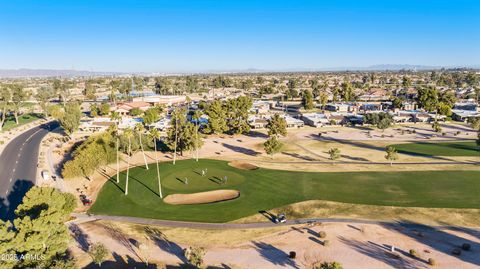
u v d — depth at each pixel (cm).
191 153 13338
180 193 8975
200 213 7719
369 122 19475
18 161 11844
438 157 12488
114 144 12038
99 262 5428
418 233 6656
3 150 13412
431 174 10381
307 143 15150
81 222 7225
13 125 19225
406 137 16312
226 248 6194
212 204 8188
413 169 10962
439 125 18100
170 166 11488
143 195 8794
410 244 6284
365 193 8825
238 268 5547
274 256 5916
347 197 8562
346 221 7256
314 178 10106
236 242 6419
